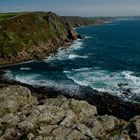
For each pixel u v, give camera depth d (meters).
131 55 110.94
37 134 25.53
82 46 136.50
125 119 46.69
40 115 27.86
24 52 104.44
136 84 65.31
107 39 174.12
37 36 120.31
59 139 24.64
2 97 31.66
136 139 25.08
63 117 28.11
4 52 98.50
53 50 118.75
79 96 58.34
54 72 82.31
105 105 52.56
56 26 140.88
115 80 69.81
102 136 25.86
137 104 52.34
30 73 81.75
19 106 30.72
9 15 140.25
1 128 26.47
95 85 66.00
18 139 25.00
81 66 90.06
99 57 106.88
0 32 110.75
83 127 26.31
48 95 59.47
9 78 76.00
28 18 129.62
